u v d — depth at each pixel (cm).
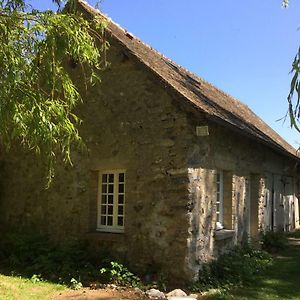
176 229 816
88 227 948
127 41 1038
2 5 555
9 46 512
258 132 1206
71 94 601
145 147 875
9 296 679
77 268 874
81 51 572
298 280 850
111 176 958
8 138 620
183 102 813
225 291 758
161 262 826
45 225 1028
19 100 515
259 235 1191
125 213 888
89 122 967
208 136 892
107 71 945
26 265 943
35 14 548
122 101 920
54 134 558
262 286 803
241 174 1076
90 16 929
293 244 1338
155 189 852
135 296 716
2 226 1114
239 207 1052
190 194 816
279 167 1505
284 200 1576
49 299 684
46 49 545
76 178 984
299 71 459
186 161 820
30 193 1071
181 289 775
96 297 704
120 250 885
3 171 1131
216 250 906
